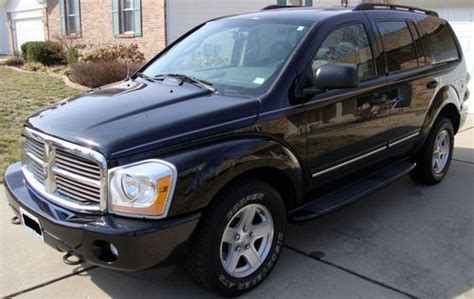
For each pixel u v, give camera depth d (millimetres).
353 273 3721
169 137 3031
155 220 2873
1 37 30312
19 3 24516
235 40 4230
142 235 2809
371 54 4441
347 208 5012
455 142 7766
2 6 25797
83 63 13719
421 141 5289
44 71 16734
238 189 3223
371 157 4504
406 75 4805
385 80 4508
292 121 3582
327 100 3846
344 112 4023
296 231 4453
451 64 5742
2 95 11328
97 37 17234
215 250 3154
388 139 4680
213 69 4082
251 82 3715
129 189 2869
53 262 3820
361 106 4203
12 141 7082
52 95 11578
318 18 4145
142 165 2893
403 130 4891
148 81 4109
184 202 2936
